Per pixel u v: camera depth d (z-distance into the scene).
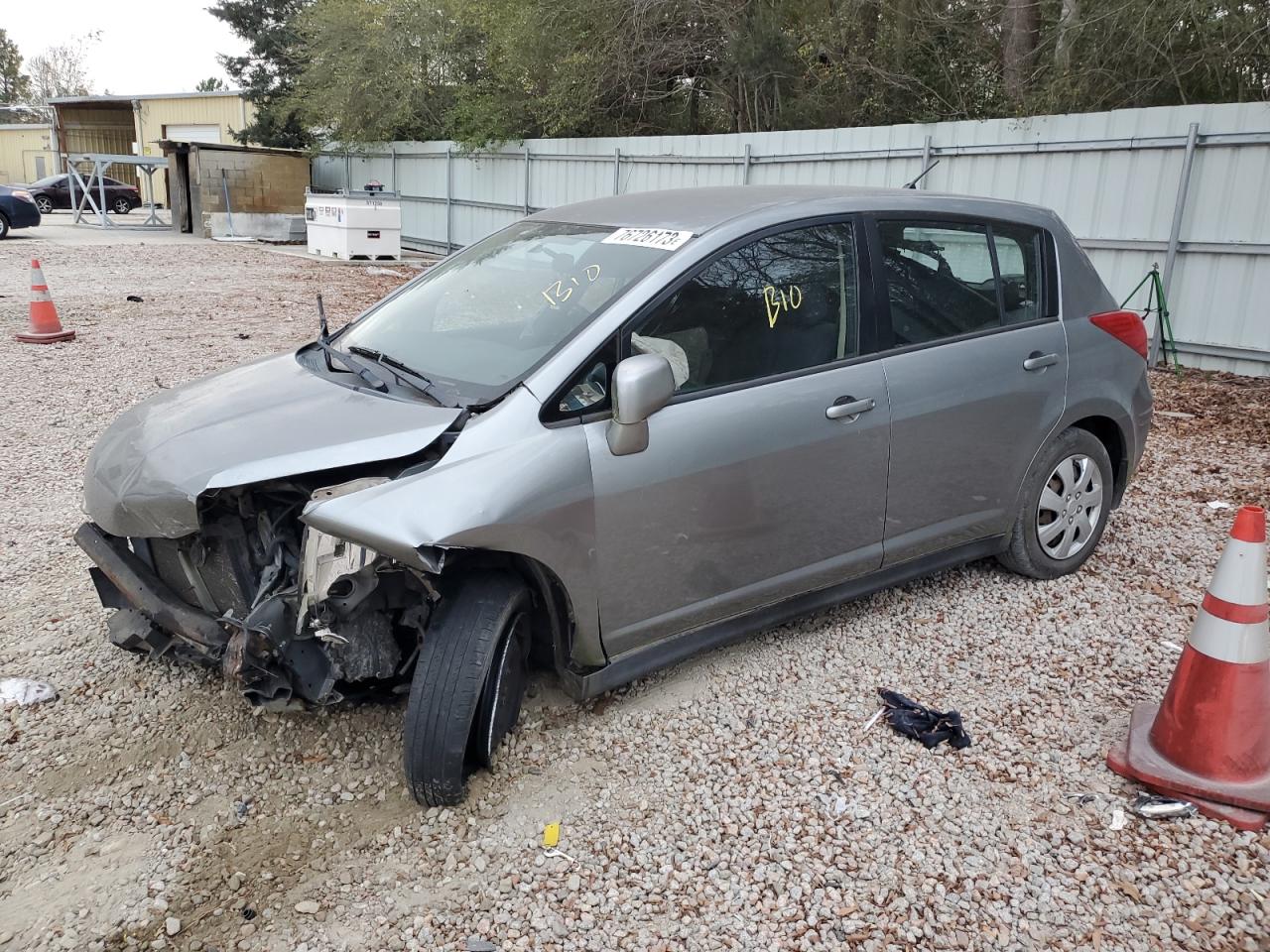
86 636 4.06
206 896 2.68
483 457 2.90
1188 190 9.44
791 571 3.65
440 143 21.80
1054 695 3.68
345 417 3.10
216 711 3.52
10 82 75.19
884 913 2.63
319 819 2.99
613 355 3.18
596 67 18.44
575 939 2.54
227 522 3.08
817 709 3.57
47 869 2.78
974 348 4.03
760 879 2.75
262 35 32.88
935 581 4.64
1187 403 8.47
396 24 23.34
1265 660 3.01
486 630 2.89
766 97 17.36
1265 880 2.73
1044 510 4.50
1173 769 3.10
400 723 3.46
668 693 3.66
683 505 3.26
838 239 3.75
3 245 20.58
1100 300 4.59
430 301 3.92
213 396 3.51
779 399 3.46
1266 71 12.23
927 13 15.12
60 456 6.44
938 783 3.15
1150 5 11.86
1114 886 2.72
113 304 12.81
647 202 4.03
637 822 2.97
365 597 2.79
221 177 24.92
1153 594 4.54
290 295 14.38
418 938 2.54
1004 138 10.79
